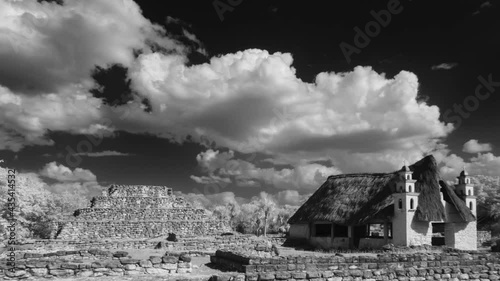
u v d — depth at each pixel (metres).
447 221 33.38
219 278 15.92
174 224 53.72
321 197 42.41
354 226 39.97
